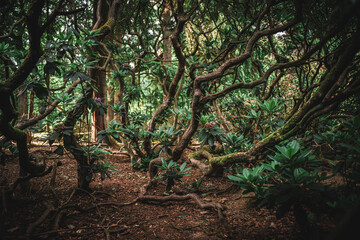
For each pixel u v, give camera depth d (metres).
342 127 2.19
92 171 2.70
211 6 4.21
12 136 1.81
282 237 1.63
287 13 3.11
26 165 2.12
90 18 4.93
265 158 2.50
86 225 2.01
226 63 2.38
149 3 3.99
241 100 4.13
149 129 3.72
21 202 2.11
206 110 3.32
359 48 1.61
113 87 6.05
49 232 1.68
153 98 6.88
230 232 1.83
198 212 2.32
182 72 3.25
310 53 2.21
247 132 3.46
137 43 5.20
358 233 0.64
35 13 1.42
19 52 2.13
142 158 3.89
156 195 2.87
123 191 2.99
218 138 2.60
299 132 2.19
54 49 2.24
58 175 3.41
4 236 1.54
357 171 1.56
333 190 1.54
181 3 2.48
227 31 3.34
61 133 2.43
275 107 2.77
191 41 5.27
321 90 1.88
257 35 2.36
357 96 2.87
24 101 5.59
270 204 1.65
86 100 2.46
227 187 2.85
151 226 2.06
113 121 2.69
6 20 3.08
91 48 2.71
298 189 1.46
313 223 1.56
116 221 2.14
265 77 2.39
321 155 2.26
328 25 2.42
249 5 3.21
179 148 2.84
